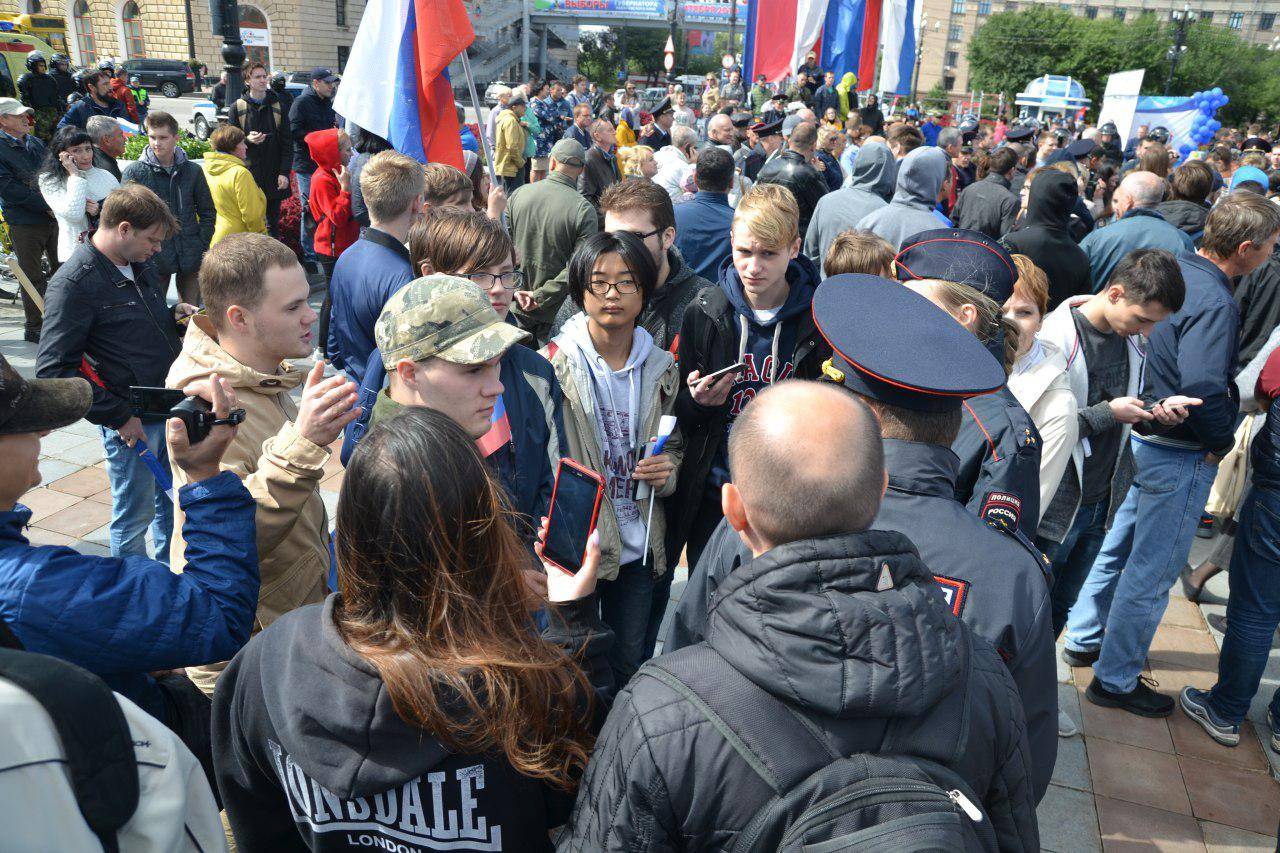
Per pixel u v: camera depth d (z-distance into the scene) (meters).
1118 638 3.19
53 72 11.50
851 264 2.78
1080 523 3.01
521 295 4.23
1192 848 2.67
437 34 4.43
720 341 2.88
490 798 1.07
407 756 1.01
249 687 1.12
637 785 1.00
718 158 4.43
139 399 1.51
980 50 64.12
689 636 1.74
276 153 8.77
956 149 9.69
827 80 15.67
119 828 0.98
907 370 1.53
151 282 3.34
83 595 1.30
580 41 64.56
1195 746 3.11
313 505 2.01
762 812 0.96
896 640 0.98
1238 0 78.31
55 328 3.04
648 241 3.01
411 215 3.11
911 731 1.01
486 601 1.09
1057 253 4.08
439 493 1.05
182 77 29.69
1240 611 2.99
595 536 1.50
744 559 1.62
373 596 1.08
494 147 12.53
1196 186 4.93
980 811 1.00
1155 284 2.57
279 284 2.03
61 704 0.94
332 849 1.11
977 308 2.03
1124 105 21.19
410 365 1.79
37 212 6.19
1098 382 2.83
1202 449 2.96
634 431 2.60
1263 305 4.17
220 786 1.27
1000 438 1.92
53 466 4.67
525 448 2.16
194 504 1.51
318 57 37.34
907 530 1.52
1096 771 2.97
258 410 2.07
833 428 1.11
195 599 1.40
